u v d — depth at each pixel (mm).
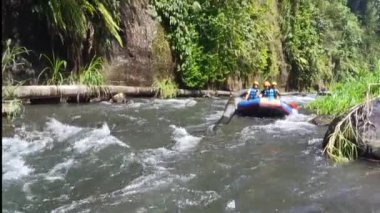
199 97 15312
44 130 7258
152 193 4707
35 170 5270
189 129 8320
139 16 13555
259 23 21219
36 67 10516
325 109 10617
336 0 37000
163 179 5160
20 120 7855
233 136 7793
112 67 12609
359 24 46562
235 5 17656
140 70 13508
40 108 9438
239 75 18781
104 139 6922
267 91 11836
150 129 8031
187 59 15117
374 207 4375
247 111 10422
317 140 7469
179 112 10391
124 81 12977
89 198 4527
